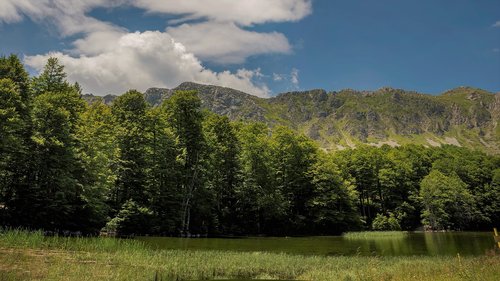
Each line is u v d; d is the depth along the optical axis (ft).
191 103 195.72
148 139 177.58
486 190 326.44
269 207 213.66
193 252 98.22
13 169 132.67
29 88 147.54
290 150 245.45
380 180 299.99
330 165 248.52
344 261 89.30
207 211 197.47
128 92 183.42
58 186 135.23
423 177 341.41
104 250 86.12
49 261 67.05
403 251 122.11
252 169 219.00
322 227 242.99
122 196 167.32
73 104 157.28
